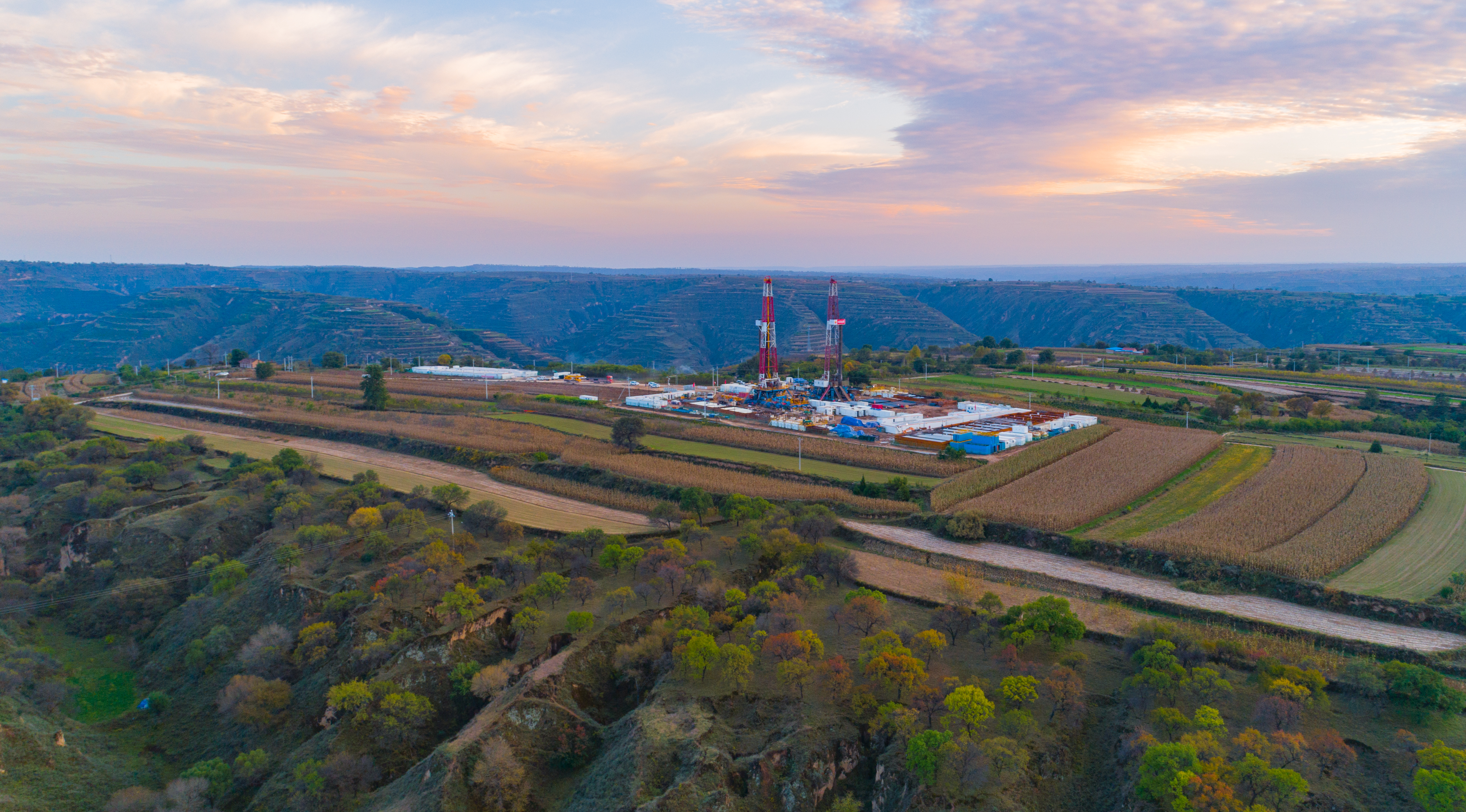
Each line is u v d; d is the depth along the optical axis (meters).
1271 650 89.50
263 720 91.81
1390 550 120.69
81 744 93.19
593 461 179.25
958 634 94.06
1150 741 69.94
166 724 99.81
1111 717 77.62
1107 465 172.12
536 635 96.19
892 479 159.88
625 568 115.75
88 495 156.12
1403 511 135.38
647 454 190.38
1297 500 143.62
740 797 68.81
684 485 160.62
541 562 116.25
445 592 107.00
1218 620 101.94
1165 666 80.75
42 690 101.38
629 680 89.31
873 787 71.75
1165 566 117.62
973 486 154.75
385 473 179.50
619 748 75.31
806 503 148.38
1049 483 158.88
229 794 84.00
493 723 78.88
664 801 65.62
